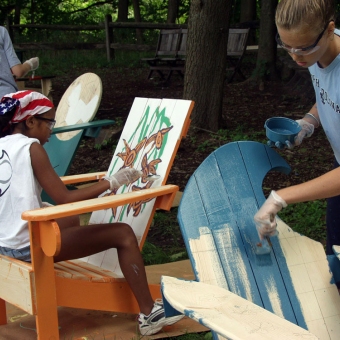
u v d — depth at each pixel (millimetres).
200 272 2141
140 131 3377
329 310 2254
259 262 2254
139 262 2754
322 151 6500
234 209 2307
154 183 3012
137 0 19578
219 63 6965
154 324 2760
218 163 2352
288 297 2229
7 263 2625
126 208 3182
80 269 3004
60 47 14273
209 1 6715
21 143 2621
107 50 13938
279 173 5855
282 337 1591
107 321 3043
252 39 14523
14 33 16750
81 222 4703
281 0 2029
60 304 2697
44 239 2438
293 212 4797
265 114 8258
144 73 12344
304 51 2006
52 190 2645
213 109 7055
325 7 1934
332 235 2695
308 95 9070
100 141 7008
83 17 23172
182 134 3029
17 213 2631
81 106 4715
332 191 1998
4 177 2643
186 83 7074
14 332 2941
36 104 2748
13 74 5004
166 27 13406
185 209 2230
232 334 1554
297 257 2309
